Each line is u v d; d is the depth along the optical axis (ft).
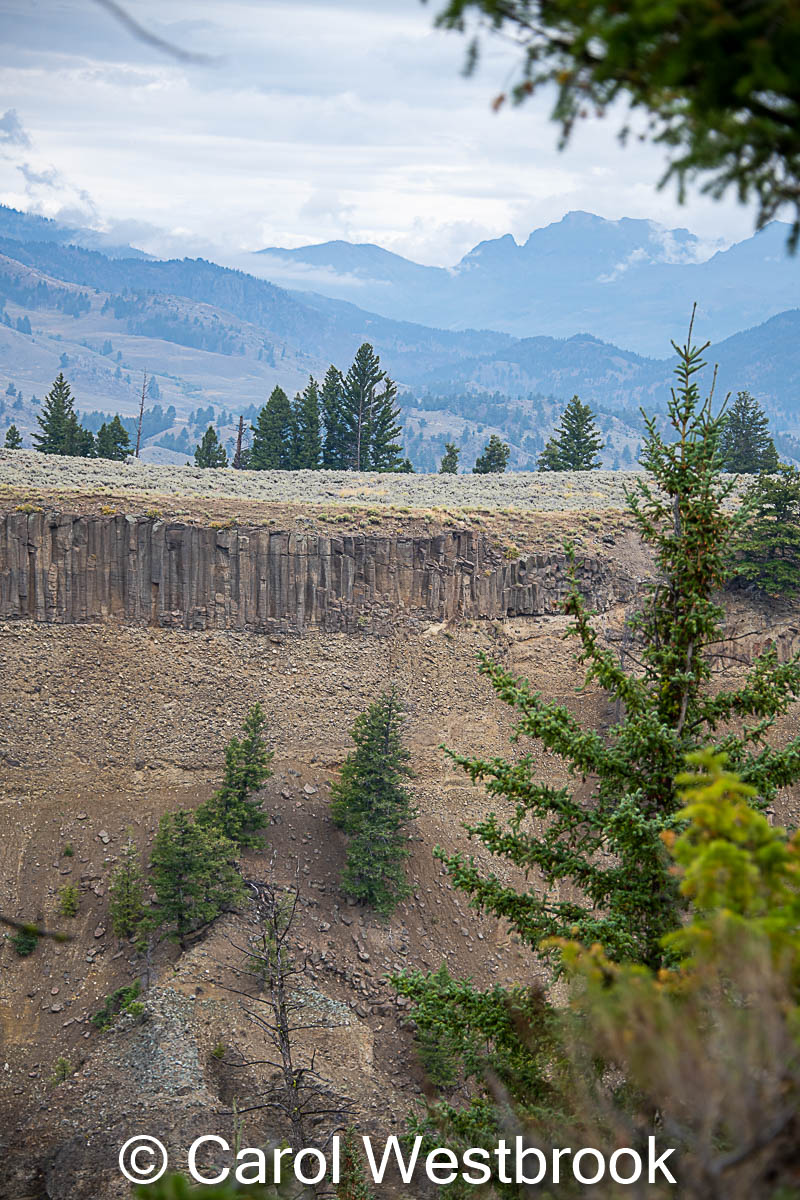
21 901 207.10
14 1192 136.67
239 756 216.13
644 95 19.12
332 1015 177.78
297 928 198.08
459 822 232.53
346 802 211.61
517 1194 36.99
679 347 53.06
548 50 19.40
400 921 207.72
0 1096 163.73
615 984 25.79
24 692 239.91
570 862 50.31
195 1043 164.25
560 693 260.42
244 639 259.80
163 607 257.96
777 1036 20.45
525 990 49.16
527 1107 40.01
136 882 204.54
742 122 18.42
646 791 49.96
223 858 194.80
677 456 53.16
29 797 224.74
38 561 250.78
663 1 17.38
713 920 23.43
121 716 240.94
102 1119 149.59
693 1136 21.83
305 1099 149.07
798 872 24.17
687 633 51.83
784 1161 19.62
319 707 252.01
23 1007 186.29
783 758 48.24
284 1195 69.87
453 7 19.26
